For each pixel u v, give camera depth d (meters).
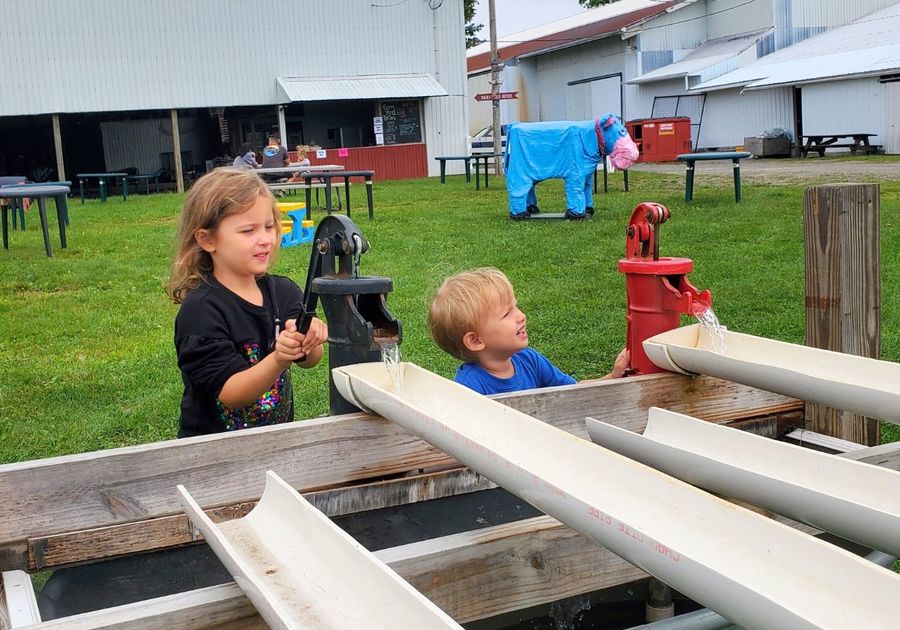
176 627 1.26
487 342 2.55
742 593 1.04
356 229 1.90
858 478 1.48
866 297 2.84
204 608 1.27
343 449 1.91
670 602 1.87
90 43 22.75
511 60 36.97
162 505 1.76
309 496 1.89
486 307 2.51
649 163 26.00
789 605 1.05
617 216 11.52
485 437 1.70
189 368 2.30
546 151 11.44
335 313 1.94
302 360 2.30
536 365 2.80
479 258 8.64
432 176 25.78
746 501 1.55
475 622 1.87
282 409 2.52
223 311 2.36
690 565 1.11
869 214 2.81
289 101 23.81
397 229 11.19
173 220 13.91
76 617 1.24
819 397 1.89
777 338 5.18
